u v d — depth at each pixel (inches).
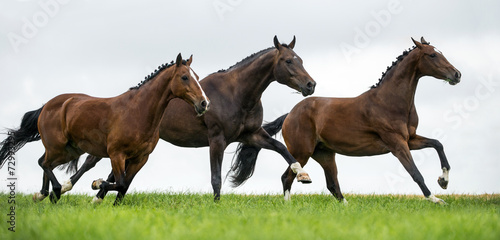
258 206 511.8
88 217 389.1
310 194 727.7
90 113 509.7
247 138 599.5
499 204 584.7
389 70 592.1
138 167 516.7
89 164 593.9
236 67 592.1
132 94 507.5
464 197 655.8
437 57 570.3
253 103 585.9
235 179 636.7
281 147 589.6
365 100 597.9
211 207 487.8
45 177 571.2
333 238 315.6
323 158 648.4
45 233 332.2
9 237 334.3
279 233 322.7
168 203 557.9
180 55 496.4
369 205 540.1
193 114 587.8
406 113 581.9
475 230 340.8
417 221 378.3
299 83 574.6
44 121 543.2
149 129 502.3
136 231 327.0
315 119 621.3
